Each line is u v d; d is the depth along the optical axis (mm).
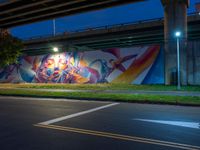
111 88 23234
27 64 40031
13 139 6625
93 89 22531
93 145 6051
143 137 6754
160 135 6957
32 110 11539
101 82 32469
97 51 33094
